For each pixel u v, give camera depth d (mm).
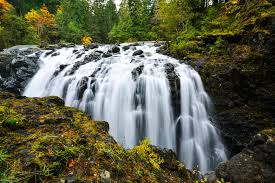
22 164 2271
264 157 5176
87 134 3078
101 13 60469
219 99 9688
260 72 9484
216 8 18734
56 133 2947
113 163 2643
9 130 2875
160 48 14336
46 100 4121
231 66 9719
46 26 48719
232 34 11016
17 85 13227
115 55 13398
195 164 9094
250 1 13016
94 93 10102
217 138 9664
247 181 4945
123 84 10062
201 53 11406
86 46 18312
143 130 9406
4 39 26828
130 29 39688
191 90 9828
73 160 2436
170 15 21797
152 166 3484
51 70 13078
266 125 9414
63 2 56094
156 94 9648
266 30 9680
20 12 54281
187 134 9516
